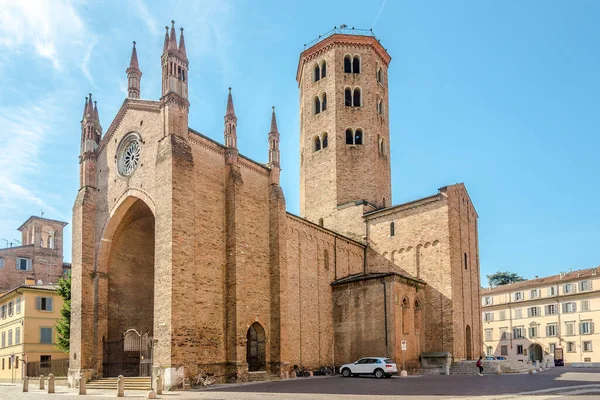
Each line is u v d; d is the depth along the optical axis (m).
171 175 37.66
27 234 93.06
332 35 64.31
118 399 30.20
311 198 63.50
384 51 67.00
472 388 30.72
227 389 33.72
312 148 64.38
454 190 55.59
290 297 47.25
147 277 49.78
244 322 40.84
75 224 47.34
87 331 44.69
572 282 94.62
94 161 48.81
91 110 49.88
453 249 53.41
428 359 50.25
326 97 64.06
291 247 48.50
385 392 29.20
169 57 40.62
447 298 51.75
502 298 106.00
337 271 54.28
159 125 41.94
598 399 23.27
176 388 34.59
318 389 31.83
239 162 44.66
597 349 88.50
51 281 88.69
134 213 46.88
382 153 64.25
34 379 53.97
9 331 66.81
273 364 43.28
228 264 41.41
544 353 95.88
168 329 35.34
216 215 41.75
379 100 65.25
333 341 51.59
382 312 48.50
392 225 57.44
